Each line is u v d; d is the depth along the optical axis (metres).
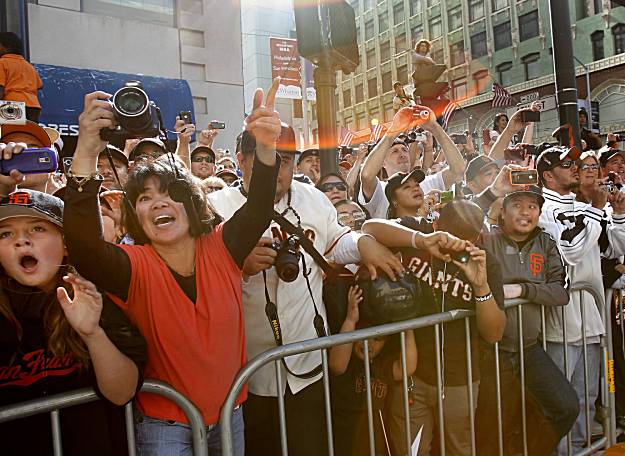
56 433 1.52
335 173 3.35
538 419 2.70
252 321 2.19
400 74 30.56
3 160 1.70
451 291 2.44
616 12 21.81
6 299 1.51
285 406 2.17
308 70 14.45
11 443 1.53
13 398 1.53
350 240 2.36
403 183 3.09
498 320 2.35
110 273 1.52
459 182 4.03
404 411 2.22
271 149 1.68
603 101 22.66
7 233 1.52
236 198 2.27
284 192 2.29
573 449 2.99
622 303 3.40
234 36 13.32
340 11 3.25
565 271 2.88
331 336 2.01
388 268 2.29
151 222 1.62
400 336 2.33
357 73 33.91
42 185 2.04
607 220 3.56
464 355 2.44
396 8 30.64
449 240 2.25
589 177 3.58
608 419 3.09
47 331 1.55
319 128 3.37
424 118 3.90
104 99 1.44
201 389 1.64
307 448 2.17
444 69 6.16
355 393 2.37
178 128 3.52
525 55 24.62
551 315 3.02
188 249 1.70
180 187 1.65
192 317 1.62
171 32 12.35
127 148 3.19
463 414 2.46
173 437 1.64
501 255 2.77
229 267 1.72
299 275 2.22
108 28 11.47
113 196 2.16
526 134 4.95
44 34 10.67
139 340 1.56
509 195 2.80
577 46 23.38
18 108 2.00
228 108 13.29
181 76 12.61
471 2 26.62
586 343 3.04
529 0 24.17
